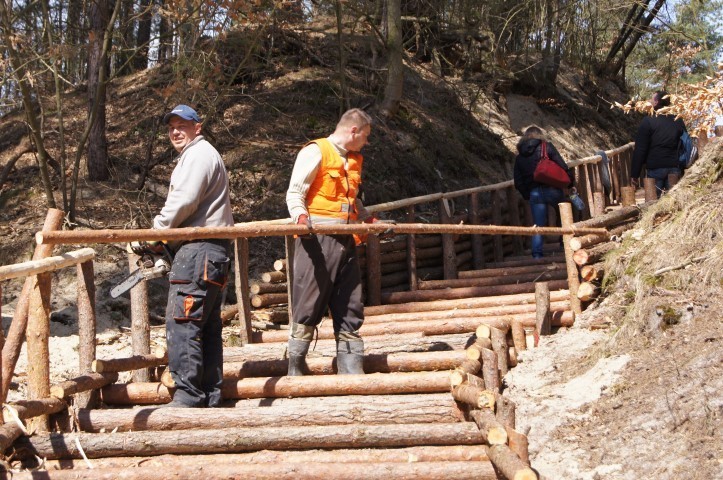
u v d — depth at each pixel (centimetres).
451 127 1458
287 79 1328
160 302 819
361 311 510
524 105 1830
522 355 537
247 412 446
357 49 1477
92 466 416
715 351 427
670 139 998
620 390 445
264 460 418
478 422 416
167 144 1157
